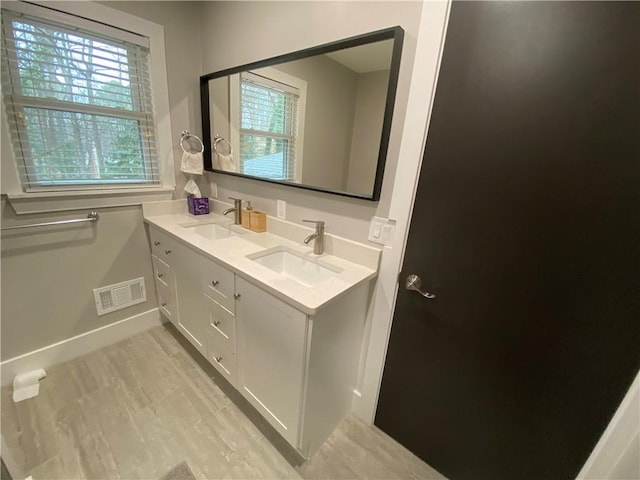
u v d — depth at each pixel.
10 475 0.94
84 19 1.43
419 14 0.96
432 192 1.05
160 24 1.69
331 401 1.32
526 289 0.92
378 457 1.34
